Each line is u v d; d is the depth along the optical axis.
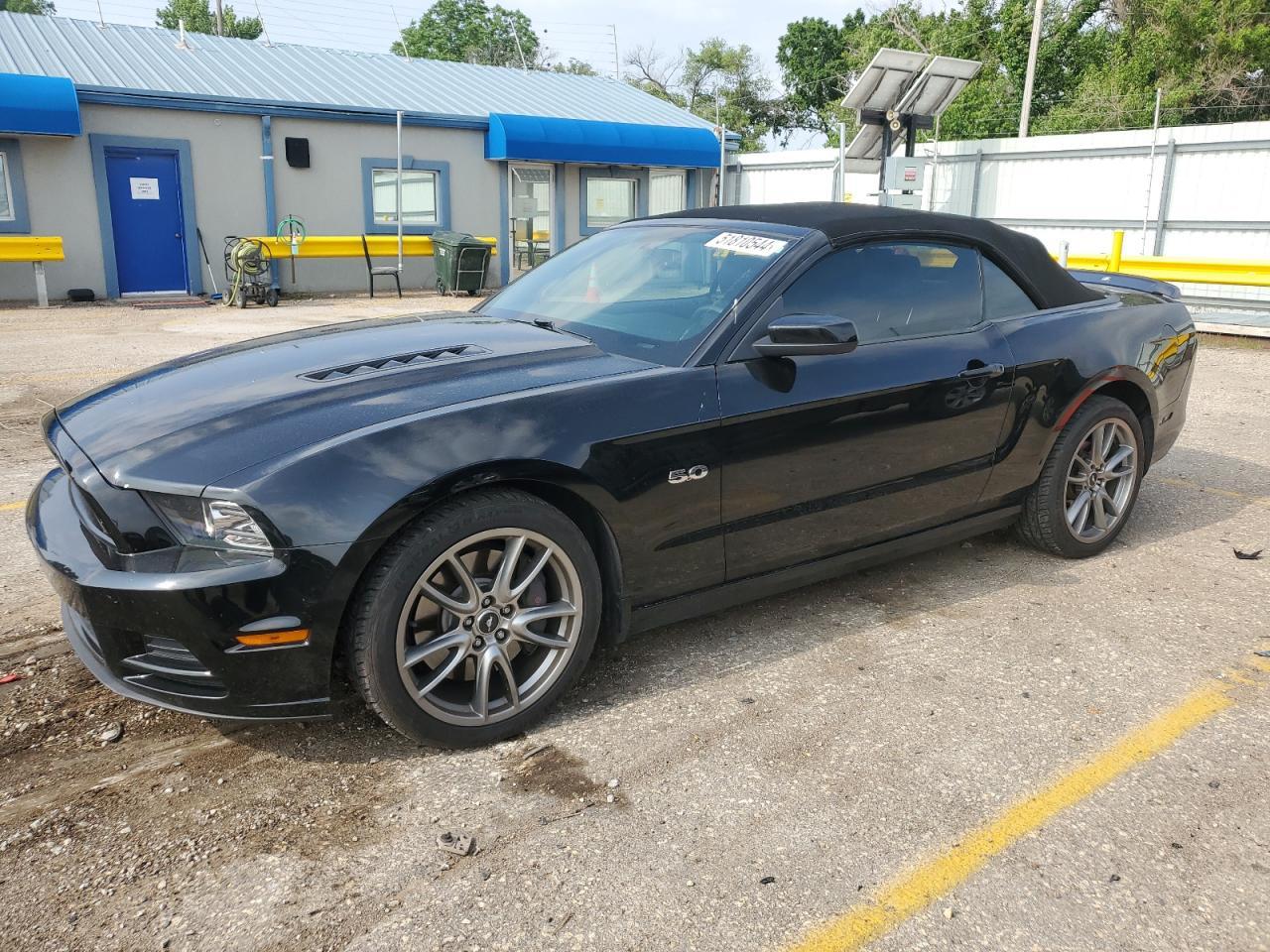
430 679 2.67
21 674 3.19
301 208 16.30
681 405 2.99
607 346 3.29
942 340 3.67
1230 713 3.05
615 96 21.42
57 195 14.32
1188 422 7.39
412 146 17.06
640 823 2.47
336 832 2.42
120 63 15.75
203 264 15.70
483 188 17.95
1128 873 2.31
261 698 2.50
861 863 2.33
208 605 2.38
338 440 2.54
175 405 2.84
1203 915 2.17
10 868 2.28
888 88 16.16
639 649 3.45
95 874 2.26
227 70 16.80
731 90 44.94
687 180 20.22
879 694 3.14
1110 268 13.08
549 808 2.53
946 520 3.87
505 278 18.47
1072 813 2.53
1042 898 2.22
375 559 2.54
